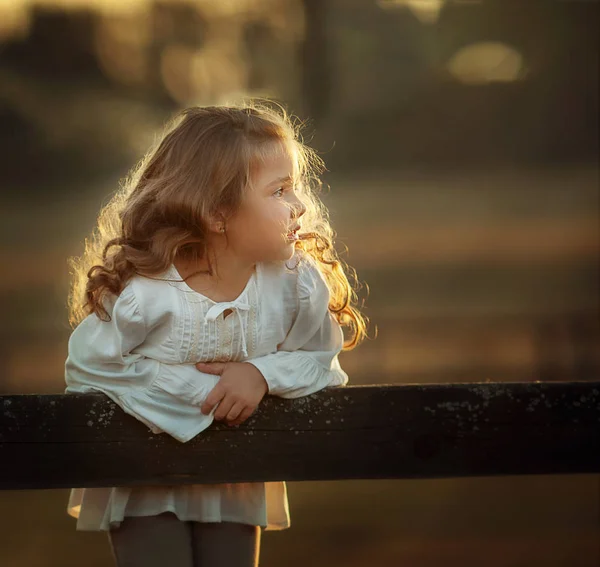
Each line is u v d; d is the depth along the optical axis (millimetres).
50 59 35531
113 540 3863
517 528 8133
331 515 8664
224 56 36719
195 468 3592
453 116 35625
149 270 3590
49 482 3553
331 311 4059
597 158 34062
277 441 3613
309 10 36094
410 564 7203
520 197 28016
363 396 3637
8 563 7484
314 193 4285
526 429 3635
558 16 36250
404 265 20734
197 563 3930
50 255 23750
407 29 36625
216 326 3623
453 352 15281
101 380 3617
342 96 36156
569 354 15211
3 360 15258
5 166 33406
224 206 3592
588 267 20438
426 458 3637
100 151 34625
